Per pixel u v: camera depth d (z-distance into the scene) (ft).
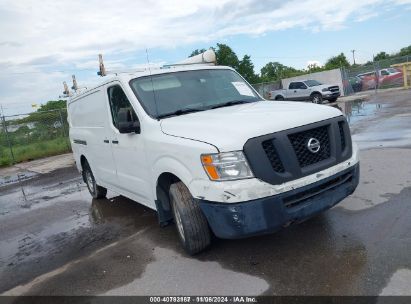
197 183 12.17
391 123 39.06
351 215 15.51
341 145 13.17
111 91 17.85
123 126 15.25
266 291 11.13
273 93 95.35
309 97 86.07
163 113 15.30
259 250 13.71
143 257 14.96
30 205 27.81
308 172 11.94
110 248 16.49
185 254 14.49
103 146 19.81
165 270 13.47
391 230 13.66
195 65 18.86
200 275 12.69
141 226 18.75
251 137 11.43
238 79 18.65
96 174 22.99
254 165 11.27
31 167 48.93
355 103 71.26
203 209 12.32
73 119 25.86
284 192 11.46
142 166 15.80
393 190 17.84
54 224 21.72
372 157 25.05
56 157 55.36
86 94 21.59
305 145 12.19
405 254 11.90
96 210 23.13
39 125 62.28
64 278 14.26
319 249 13.08
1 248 19.03
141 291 12.33
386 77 100.73
